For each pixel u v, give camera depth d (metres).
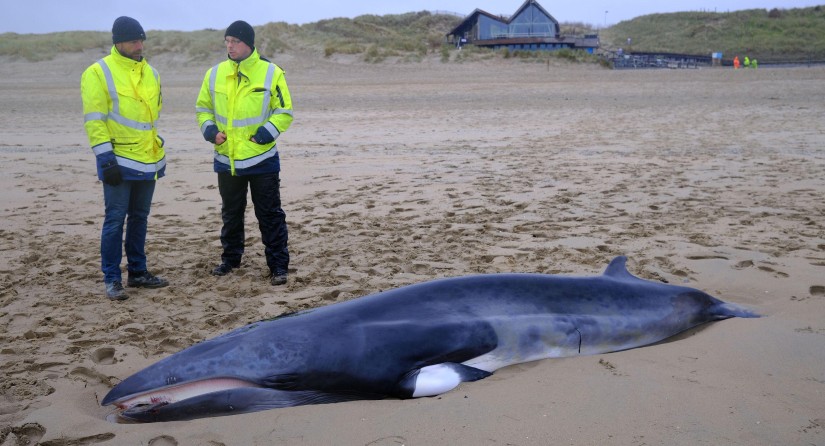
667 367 4.74
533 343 5.00
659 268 7.23
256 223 9.92
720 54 68.88
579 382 4.51
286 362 4.57
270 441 3.93
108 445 3.98
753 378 4.52
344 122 22.80
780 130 18.92
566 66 48.31
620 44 91.44
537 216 9.75
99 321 6.26
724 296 6.39
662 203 10.44
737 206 10.13
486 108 26.34
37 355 5.42
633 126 20.62
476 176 13.00
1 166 14.85
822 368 4.65
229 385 4.53
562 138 18.31
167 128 22.08
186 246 8.82
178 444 3.96
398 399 4.55
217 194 11.91
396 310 4.93
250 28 7.26
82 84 6.76
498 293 5.19
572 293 5.34
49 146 18.17
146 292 7.06
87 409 4.61
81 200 11.55
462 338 4.80
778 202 10.34
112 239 6.91
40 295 6.98
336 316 4.86
